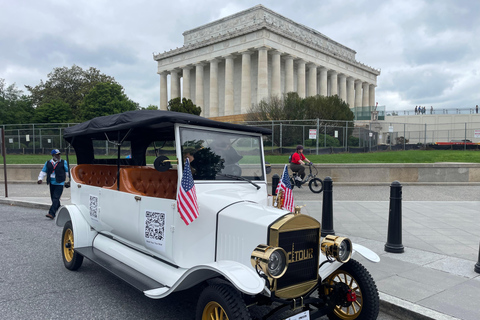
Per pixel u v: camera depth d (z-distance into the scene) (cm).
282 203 408
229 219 328
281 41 4772
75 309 410
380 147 2916
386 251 607
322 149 2395
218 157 411
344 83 6022
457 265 538
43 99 5597
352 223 820
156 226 396
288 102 3042
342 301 353
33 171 1720
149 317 390
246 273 281
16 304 421
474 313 380
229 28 5188
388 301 409
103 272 546
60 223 582
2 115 4694
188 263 362
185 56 5450
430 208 1005
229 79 4912
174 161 374
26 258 611
